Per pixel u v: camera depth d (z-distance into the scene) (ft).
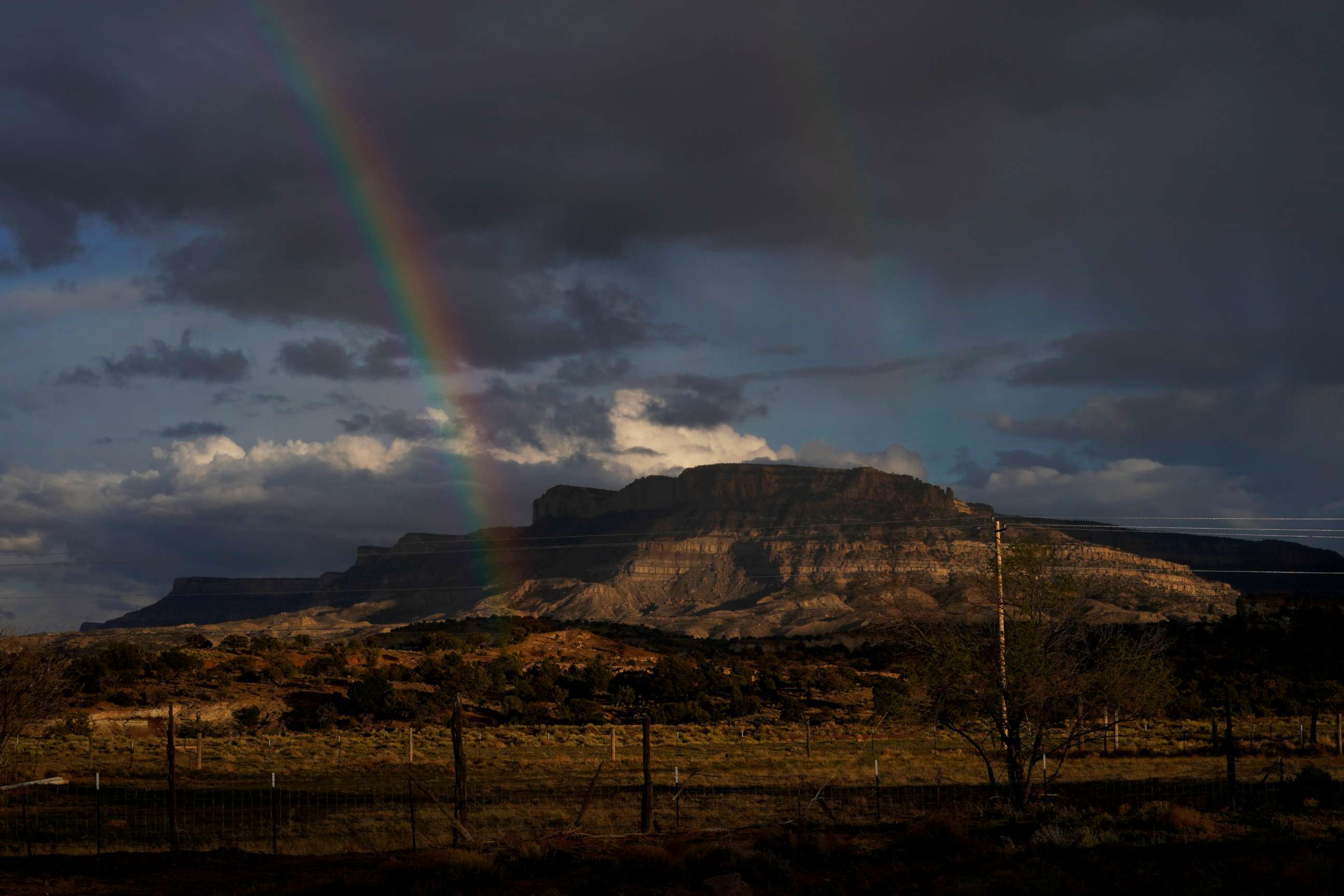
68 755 168.55
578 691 310.24
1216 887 60.23
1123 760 153.89
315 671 295.28
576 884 64.90
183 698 250.16
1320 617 368.07
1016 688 92.12
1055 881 61.67
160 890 64.54
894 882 65.92
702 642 611.47
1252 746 168.76
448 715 263.70
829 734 222.07
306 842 88.22
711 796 115.75
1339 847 73.41
